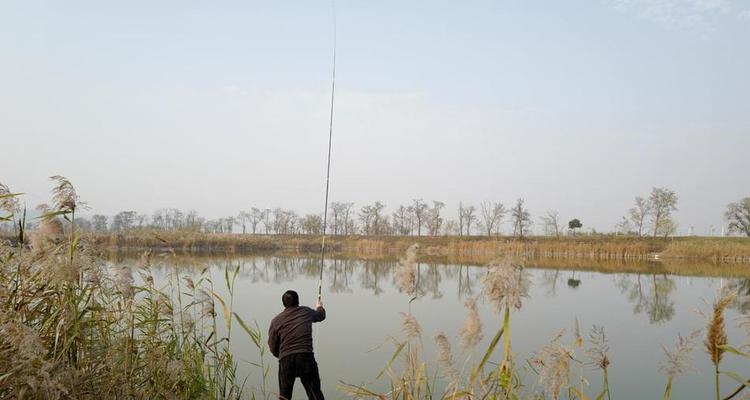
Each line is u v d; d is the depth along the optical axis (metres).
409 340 4.56
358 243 65.00
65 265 4.02
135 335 5.40
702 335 3.54
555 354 4.07
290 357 5.79
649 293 21.09
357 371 8.62
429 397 4.74
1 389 3.52
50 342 4.27
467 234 71.56
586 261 44.22
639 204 63.97
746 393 3.38
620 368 9.28
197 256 40.34
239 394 6.21
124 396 4.50
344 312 15.16
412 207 78.06
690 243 49.91
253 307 15.09
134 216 78.31
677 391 7.89
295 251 58.81
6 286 4.11
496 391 4.18
